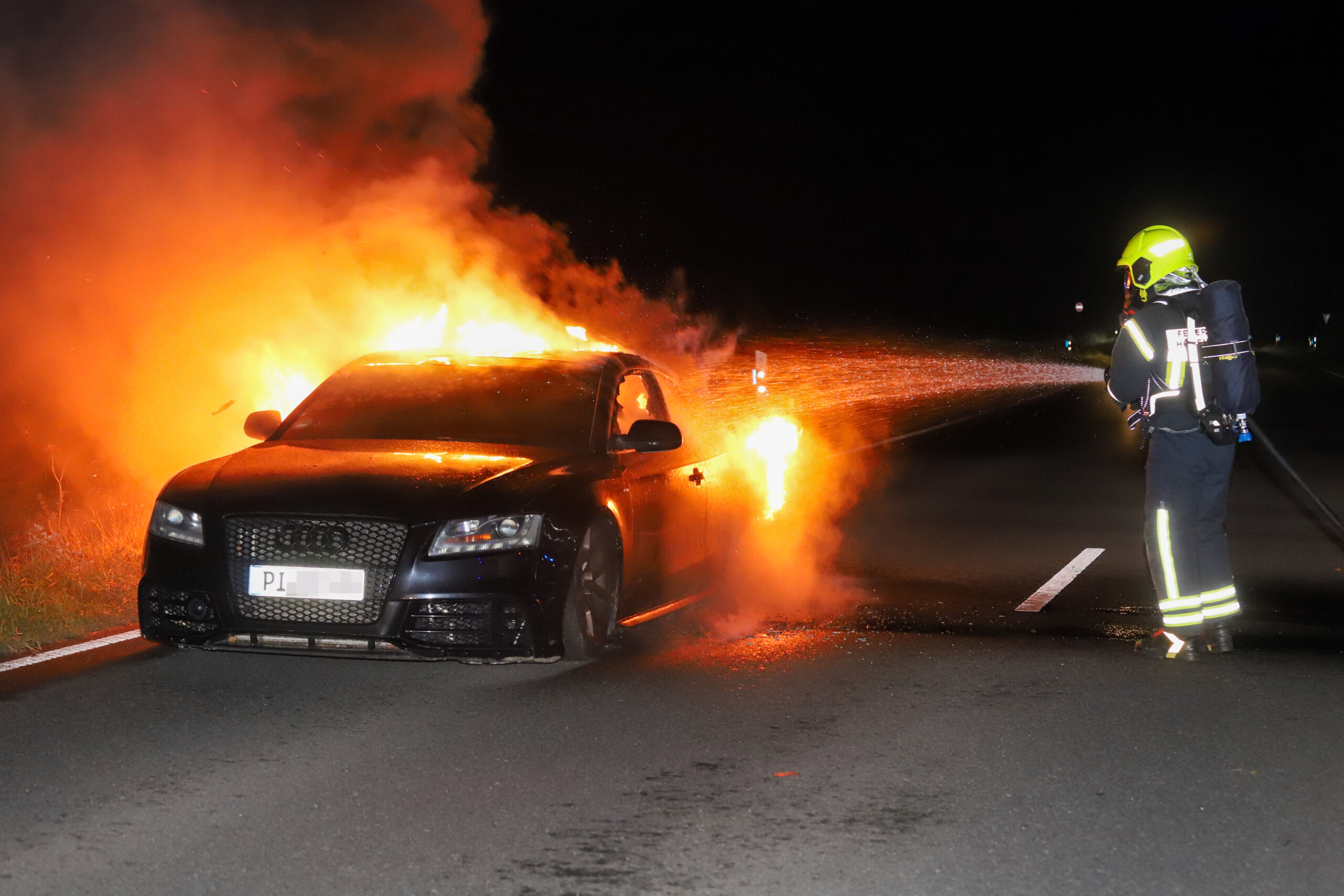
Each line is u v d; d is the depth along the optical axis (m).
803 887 3.60
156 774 4.52
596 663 6.16
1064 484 14.44
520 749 4.84
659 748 4.86
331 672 5.95
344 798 4.29
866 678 5.93
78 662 6.10
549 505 5.80
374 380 7.10
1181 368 6.29
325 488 5.67
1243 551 9.77
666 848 3.88
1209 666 6.17
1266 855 3.84
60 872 3.68
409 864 3.75
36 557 8.10
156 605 5.71
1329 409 28.88
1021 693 5.67
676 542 6.99
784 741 4.95
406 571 5.49
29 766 4.60
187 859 3.78
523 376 7.04
